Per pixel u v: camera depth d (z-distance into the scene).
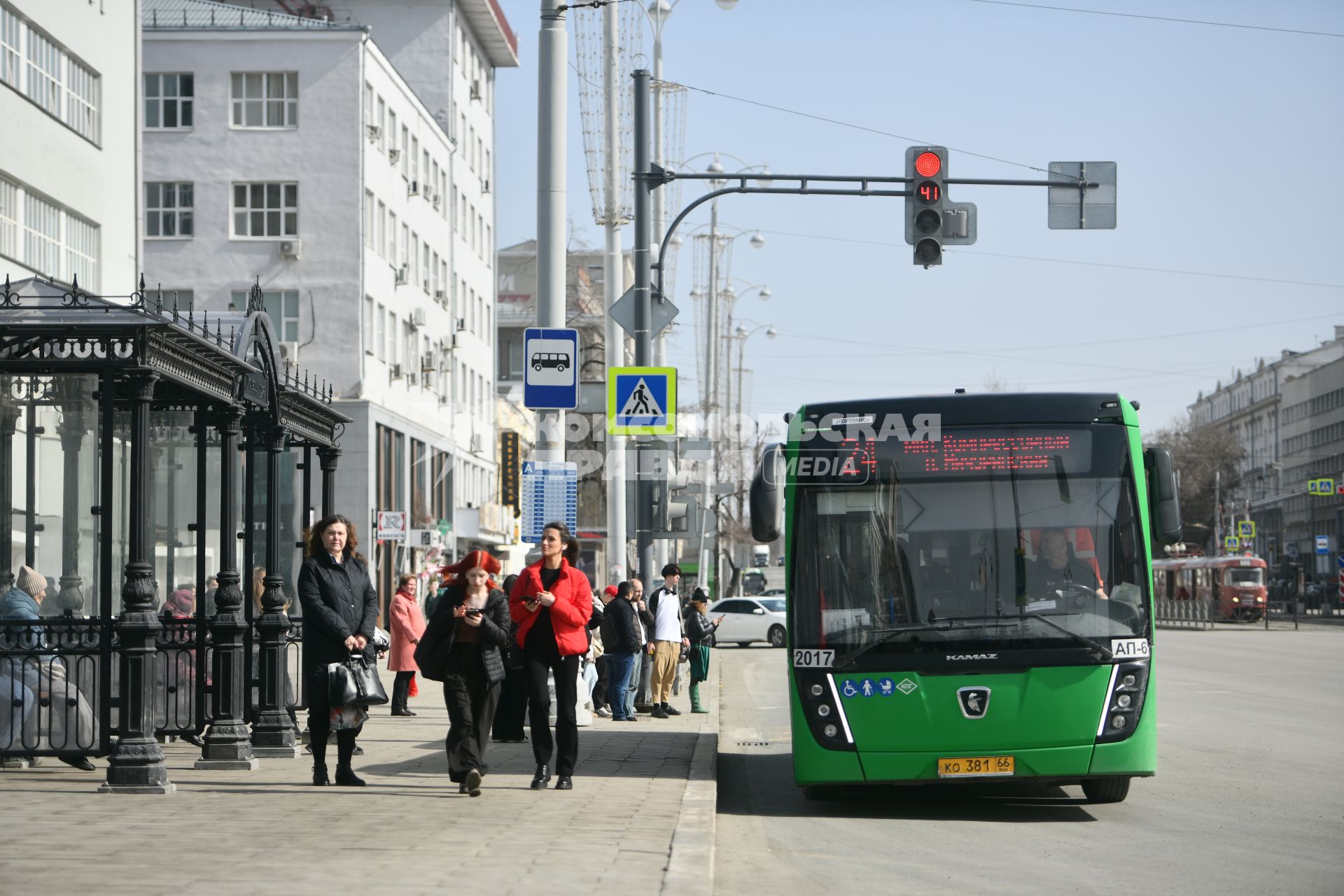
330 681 13.98
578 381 19.14
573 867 9.78
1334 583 108.31
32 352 13.61
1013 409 14.96
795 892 10.48
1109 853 12.33
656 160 41.16
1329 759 19.55
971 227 20.53
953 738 14.21
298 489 52.25
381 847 10.46
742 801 15.95
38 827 11.29
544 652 14.27
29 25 30.00
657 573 41.56
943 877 11.12
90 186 32.41
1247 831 13.59
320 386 54.62
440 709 26.38
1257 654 47.81
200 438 16.14
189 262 55.12
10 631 14.09
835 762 14.38
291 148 55.31
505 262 103.69
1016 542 14.56
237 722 15.66
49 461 17.61
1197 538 139.38
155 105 55.50
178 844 10.50
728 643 58.94
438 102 69.25
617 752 18.34
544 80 19.73
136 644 13.66
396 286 59.97
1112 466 14.79
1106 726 14.19
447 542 66.00
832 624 14.57
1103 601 14.43
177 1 58.00
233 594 15.78
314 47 55.38
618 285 29.23
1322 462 156.00
